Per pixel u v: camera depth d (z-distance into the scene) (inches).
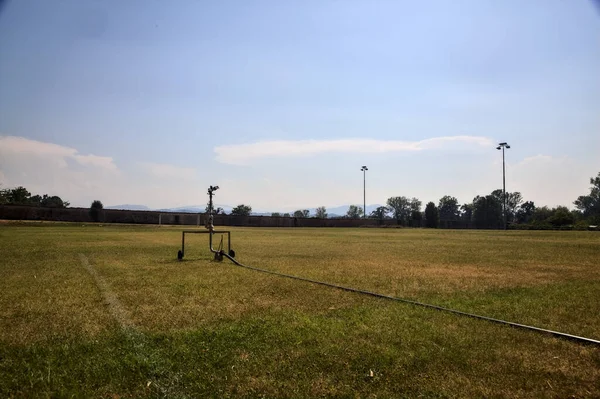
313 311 232.8
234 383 137.9
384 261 490.6
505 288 312.2
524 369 151.2
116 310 231.0
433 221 3179.1
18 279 335.3
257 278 346.9
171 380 140.1
